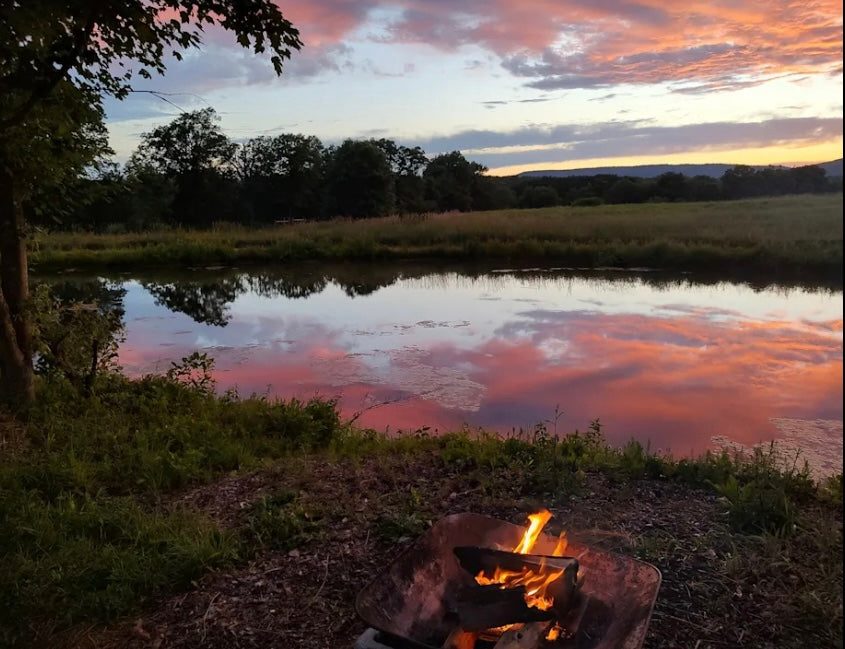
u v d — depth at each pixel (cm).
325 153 6631
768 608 277
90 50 429
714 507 375
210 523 385
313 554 346
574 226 2623
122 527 388
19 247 636
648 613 234
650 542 330
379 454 510
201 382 755
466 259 2444
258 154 5869
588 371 923
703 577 301
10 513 401
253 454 551
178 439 558
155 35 408
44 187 634
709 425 696
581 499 395
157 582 327
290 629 288
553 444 480
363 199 5603
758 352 997
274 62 412
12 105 480
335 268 2355
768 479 399
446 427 714
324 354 1072
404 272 2195
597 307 1416
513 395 826
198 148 5184
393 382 901
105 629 302
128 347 1145
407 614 249
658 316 1291
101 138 631
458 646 235
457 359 1016
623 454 480
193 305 1633
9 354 620
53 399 650
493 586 250
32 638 296
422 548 271
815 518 351
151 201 4725
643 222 2595
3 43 378
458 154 7375
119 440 552
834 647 252
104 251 2572
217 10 393
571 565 249
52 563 346
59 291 1909
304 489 434
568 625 246
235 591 318
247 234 3158
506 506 391
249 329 1300
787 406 753
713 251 1931
